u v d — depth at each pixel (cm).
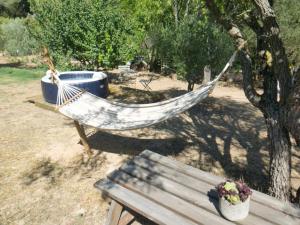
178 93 1408
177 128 901
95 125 597
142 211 350
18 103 1131
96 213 498
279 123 456
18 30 2406
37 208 512
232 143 792
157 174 427
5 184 580
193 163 670
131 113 650
